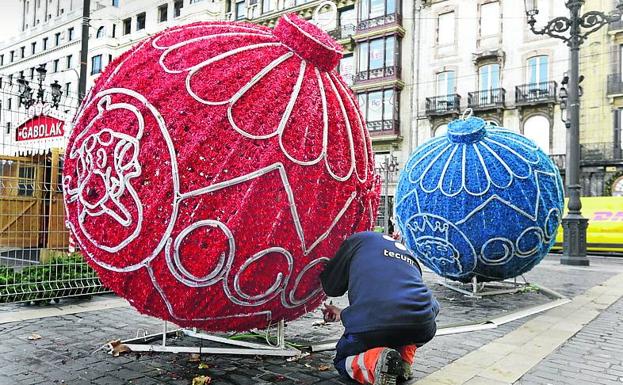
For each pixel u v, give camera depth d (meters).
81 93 11.20
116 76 3.38
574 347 4.76
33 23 51.34
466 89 26.89
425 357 4.34
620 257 18.06
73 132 3.53
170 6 37.25
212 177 3.05
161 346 4.16
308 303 3.71
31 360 4.02
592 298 7.54
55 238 7.55
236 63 3.28
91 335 4.85
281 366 3.97
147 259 3.14
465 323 5.59
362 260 3.43
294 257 3.26
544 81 24.89
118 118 3.20
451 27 27.45
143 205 3.08
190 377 3.68
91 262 3.49
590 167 24.25
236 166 3.07
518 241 6.44
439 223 6.57
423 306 3.29
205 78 3.20
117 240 3.21
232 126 3.10
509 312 6.27
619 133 23.73
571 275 10.44
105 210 3.21
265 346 4.21
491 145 6.52
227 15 34.44
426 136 27.73
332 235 3.42
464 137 6.55
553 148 24.56
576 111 13.13
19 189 8.12
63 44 43.59
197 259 3.08
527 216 6.35
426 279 9.20
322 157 3.29
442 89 27.62
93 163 3.28
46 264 6.79
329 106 3.42
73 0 46.28
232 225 3.04
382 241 3.57
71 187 3.50
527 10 13.57
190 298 3.22
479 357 4.34
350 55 30.28
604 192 24.02
